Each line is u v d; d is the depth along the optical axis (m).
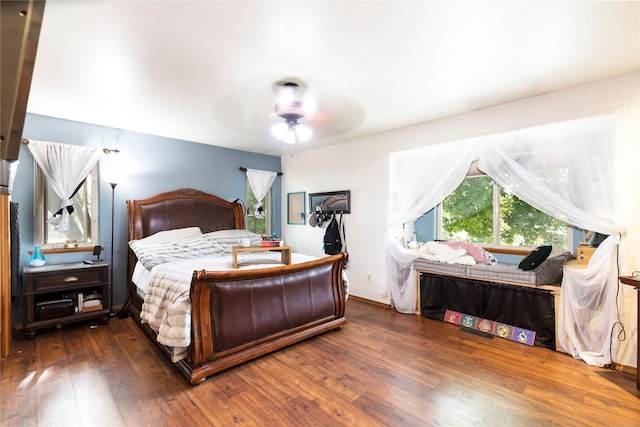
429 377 2.39
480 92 2.87
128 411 1.99
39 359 2.65
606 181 2.57
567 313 2.74
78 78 2.53
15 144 0.81
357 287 4.57
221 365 2.41
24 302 3.33
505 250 3.66
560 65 2.37
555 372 2.46
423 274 3.79
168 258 3.45
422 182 3.76
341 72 2.46
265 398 2.13
